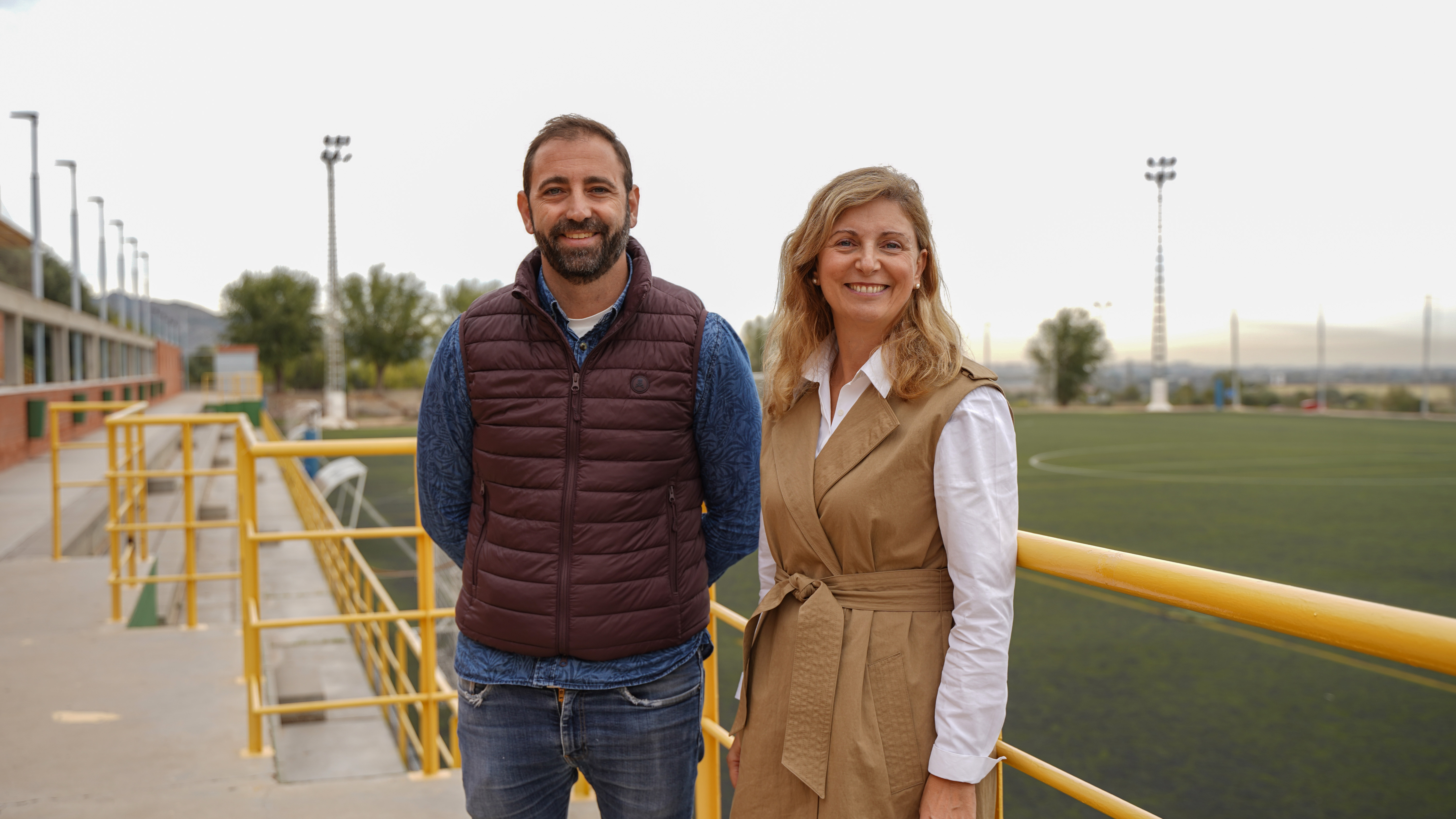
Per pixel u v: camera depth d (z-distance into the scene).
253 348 34.56
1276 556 9.82
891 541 1.34
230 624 5.12
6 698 3.91
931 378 1.33
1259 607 1.10
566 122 1.68
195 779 3.16
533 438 1.70
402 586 8.72
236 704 3.86
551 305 1.71
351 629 6.15
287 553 9.25
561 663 1.72
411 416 45.50
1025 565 1.46
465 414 1.79
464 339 1.76
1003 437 1.29
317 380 60.31
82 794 3.05
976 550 1.25
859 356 1.45
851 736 1.32
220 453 18.78
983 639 1.25
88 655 4.48
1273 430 30.47
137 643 4.67
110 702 3.88
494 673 1.75
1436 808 4.05
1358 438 26.95
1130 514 12.87
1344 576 8.80
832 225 1.39
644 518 1.73
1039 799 4.25
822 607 1.38
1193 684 5.74
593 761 1.79
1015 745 4.80
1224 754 4.65
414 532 3.23
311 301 59.97
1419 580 8.60
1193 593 1.17
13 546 7.02
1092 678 5.89
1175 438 27.09
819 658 1.37
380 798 3.05
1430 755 4.63
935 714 1.31
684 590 1.78
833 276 1.40
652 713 1.76
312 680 5.12
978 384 1.30
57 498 6.56
